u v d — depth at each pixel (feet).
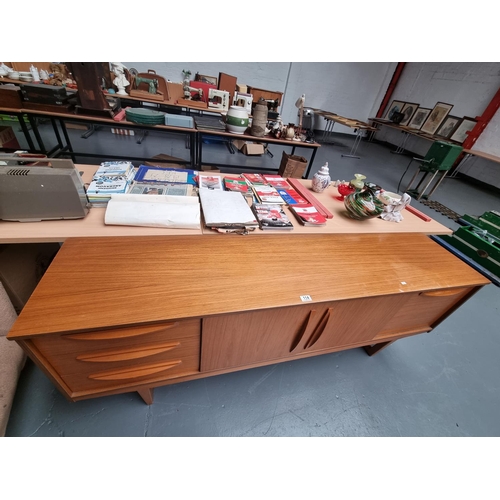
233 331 2.53
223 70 15.07
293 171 8.23
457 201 12.37
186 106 9.90
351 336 3.52
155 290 2.27
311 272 2.85
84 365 2.27
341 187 4.75
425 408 3.87
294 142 8.48
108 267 2.43
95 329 1.92
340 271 2.97
